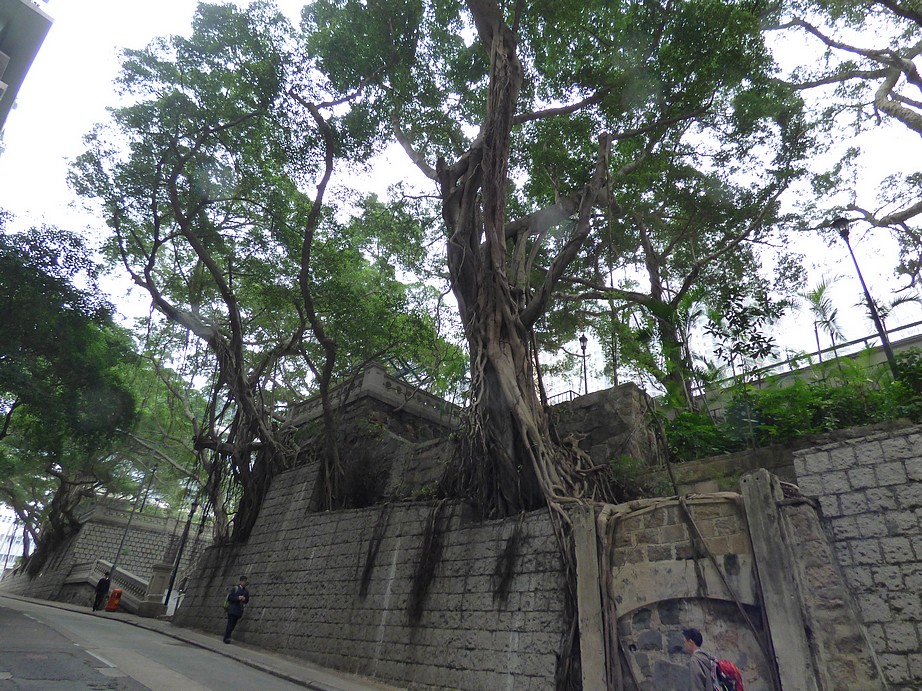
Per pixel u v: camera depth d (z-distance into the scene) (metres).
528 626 9.67
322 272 19.47
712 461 11.02
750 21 14.63
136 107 16.39
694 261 19.98
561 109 16.56
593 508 9.48
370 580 13.41
